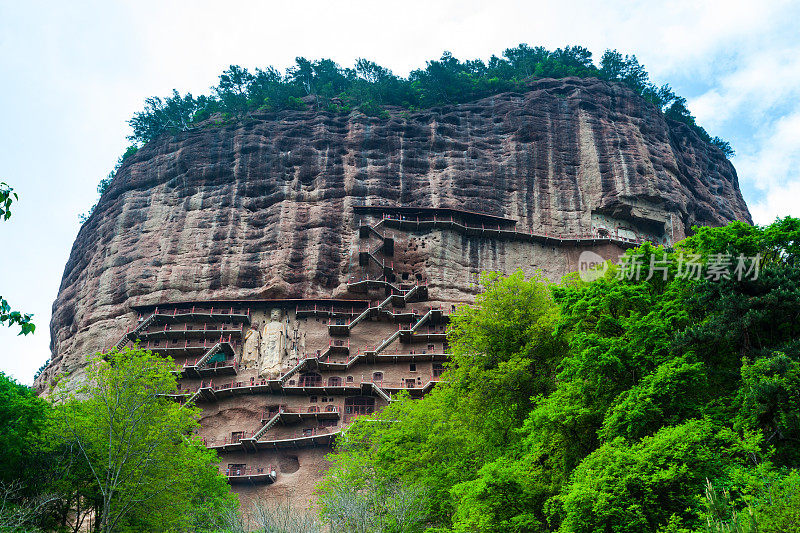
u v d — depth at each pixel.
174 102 96.25
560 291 29.61
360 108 88.44
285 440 56.31
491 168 80.88
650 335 25.22
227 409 60.25
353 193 77.69
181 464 33.62
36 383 71.56
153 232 76.88
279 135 83.50
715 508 18.02
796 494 17.19
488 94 92.12
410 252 73.50
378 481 30.38
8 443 30.08
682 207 80.88
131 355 34.44
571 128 85.31
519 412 29.52
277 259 71.88
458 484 25.59
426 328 66.06
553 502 22.53
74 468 31.58
